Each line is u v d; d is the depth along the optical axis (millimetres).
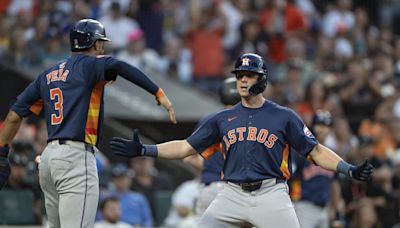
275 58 66750
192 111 56094
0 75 53469
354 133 60531
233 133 27516
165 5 67438
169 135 55344
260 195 27219
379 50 70250
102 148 51625
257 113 27656
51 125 26734
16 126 27766
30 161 42594
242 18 66938
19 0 62812
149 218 44562
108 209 40688
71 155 26297
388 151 56719
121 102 55438
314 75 63438
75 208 26250
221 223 27594
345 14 74250
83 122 26453
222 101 33531
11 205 41656
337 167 27141
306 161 37969
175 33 66375
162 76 60125
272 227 27031
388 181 47906
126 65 26406
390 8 80375
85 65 26656
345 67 67375
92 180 26500
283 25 67750
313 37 72250
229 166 27594
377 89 62594
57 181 26406
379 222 47188
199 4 64250
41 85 27203
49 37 58312
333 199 40344
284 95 59438
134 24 62938
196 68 62594
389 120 58031
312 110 58031
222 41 62812
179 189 47531
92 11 61625
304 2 73188
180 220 45031
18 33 56719
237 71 27531
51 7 61906
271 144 27266
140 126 54781
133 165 47406
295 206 38312
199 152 28109
